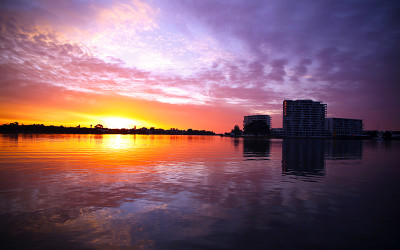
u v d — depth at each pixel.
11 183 9.71
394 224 5.76
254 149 33.22
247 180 10.91
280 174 12.60
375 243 4.76
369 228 5.52
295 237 5.01
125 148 31.30
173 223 5.70
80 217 6.01
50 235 4.98
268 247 4.55
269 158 20.84
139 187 9.28
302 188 9.42
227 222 5.80
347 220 6.01
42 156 19.52
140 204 7.14
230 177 11.59
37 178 10.77
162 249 4.44
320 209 6.86
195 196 8.10
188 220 5.90
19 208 6.62
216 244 4.66
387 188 9.51
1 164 14.91
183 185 9.73
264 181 10.72
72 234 5.04
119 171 12.91
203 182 10.38
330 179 11.34
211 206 7.03
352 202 7.57
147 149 30.22
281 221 5.91
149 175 11.84
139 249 4.44
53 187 9.12
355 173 13.16
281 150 31.83
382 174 12.88
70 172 12.40
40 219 5.84
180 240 4.82
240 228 5.45
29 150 24.70
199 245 4.61
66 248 4.46
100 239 4.82
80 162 16.30
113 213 6.33
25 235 4.96
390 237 5.04
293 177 11.77
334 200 7.78
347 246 4.63
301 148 37.81
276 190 9.06
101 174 11.96
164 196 8.04
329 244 4.71
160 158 19.69
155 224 5.62
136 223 5.67
